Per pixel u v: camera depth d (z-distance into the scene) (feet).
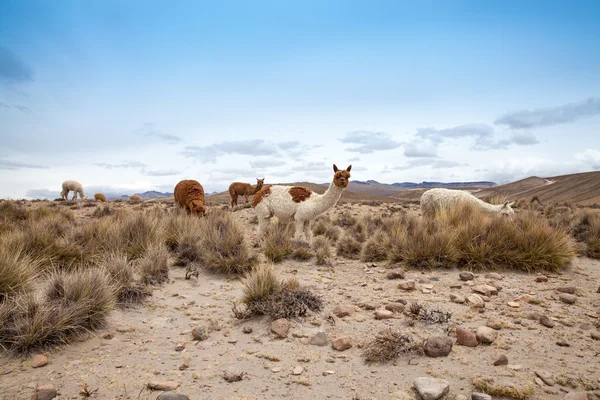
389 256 28.73
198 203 45.62
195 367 12.67
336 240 40.73
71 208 77.46
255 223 52.01
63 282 16.80
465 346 14.08
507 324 16.02
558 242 26.86
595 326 15.93
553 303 19.01
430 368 12.46
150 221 31.50
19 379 11.50
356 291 21.65
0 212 46.91
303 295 18.37
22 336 12.95
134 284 19.85
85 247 26.17
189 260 26.96
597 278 24.08
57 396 10.59
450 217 34.60
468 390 11.10
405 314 17.28
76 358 13.07
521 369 12.25
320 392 11.16
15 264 17.93
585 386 11.18
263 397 10.85
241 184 94.22
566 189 255.29
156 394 10.83
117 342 14.56
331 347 14.34
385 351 13.12
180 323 16.83
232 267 25.27
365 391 11.18
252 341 14.94
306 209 32.58
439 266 26.66
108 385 11.28
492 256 26.37
